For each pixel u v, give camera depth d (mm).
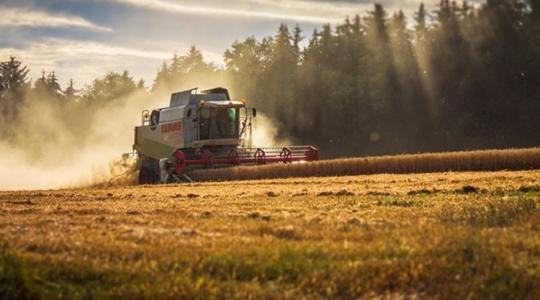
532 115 72125
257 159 35844
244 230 11469
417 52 79938
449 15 79250
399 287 8023
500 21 74812
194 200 18953
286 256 8945
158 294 7719
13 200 19891
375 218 13109
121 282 8250
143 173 37531
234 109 36719
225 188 24547
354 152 82312
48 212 15359
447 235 10000
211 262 8695
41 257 9070
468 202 15914
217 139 36219
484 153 31609
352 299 7773
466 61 76250
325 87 87312
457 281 8055
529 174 25125
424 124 79000
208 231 11453
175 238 10492
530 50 72812
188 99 36938
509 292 7750
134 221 13016
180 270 8570
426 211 14219
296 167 33250
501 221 12188
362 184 24328
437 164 32469
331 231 11109
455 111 77000
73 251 9438
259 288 7887
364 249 9234
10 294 8016
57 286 8250
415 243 9555
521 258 8750
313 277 8133
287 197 19438
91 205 17516
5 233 11141
